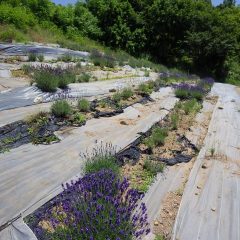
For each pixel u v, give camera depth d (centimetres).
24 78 975
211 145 765
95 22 2800
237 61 3216
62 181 507
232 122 991
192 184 573
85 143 647
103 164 508
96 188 413
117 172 503
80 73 1170
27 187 481
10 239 382
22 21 2045
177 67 2766
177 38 2967
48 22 2427
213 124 928
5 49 1403
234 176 626
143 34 2822
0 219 409
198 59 2917
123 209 367
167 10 2819
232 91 1673
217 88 1670
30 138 627
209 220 484
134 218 379
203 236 449
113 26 2772
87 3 2970
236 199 550
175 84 1280
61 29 2528
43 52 1474
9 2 2367
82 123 728
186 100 1127
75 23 2680
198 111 1033
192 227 462
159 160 636
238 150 773
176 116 866
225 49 2847
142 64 1811
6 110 727
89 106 823
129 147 662
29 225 406
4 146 586
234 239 454
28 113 721
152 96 1062
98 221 342
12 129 643
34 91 862
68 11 2650
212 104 1180
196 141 769
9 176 501
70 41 2203
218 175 620
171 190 545
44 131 659
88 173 486
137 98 991
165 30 2891
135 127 769
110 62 1466
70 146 625
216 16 2972
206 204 521
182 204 509
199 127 877
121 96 959
